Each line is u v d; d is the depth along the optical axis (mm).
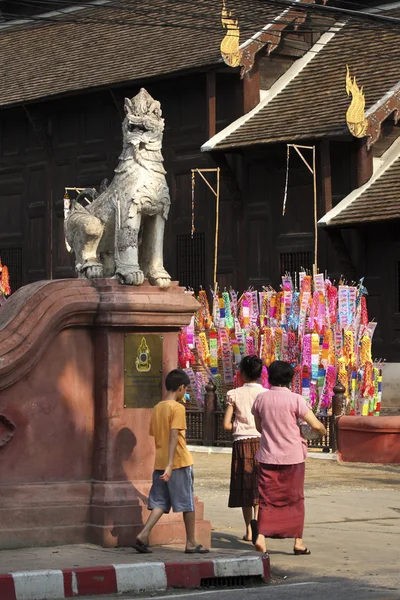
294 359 22281
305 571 11641
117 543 11883
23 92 37469
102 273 12562
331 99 31812
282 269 32438
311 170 30125
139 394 12305
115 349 12219
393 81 31359
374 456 20125
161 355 12438
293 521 12016
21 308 11984
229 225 33656
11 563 10805
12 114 38969
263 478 11977
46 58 39281
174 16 36688
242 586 11078
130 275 12203
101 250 12750
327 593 10531
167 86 35062
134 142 12359
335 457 20469
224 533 13516
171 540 12156
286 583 11141
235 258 33469
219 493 16953
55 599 10273
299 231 32094
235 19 31766
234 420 13141
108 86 34562
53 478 12086
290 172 32250
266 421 12047
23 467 11953
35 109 37469
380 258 30266
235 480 12969
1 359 11672
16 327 11898
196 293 34281
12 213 39156
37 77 38156
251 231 33125
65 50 39094
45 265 37938
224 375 23172
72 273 37312
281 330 22438
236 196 33156
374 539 13336
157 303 12234
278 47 33812
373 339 30328
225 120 33781
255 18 33094
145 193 12312
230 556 11344
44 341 11992
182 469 11578
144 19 37812
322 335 22172
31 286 12383
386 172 30719
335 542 13141
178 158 34844
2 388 11812
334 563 12000
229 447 22281
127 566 10695
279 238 32469
